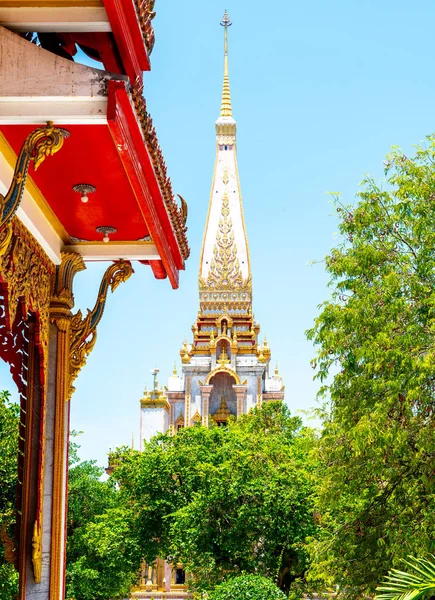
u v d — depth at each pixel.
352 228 22.38
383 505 21.03
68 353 15.55
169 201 13.10
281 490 37.41
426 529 19.47
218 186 85.06
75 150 11.59
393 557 19.25
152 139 11.15
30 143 10.27
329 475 22.12
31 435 14.55
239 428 55.50
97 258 15.82
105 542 46.09
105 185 12.94
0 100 9.93
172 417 79.38
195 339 80.25
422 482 20.02
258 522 37.59
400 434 19.39
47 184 12.97
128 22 9.70
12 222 12.73
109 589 48.97
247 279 81.75
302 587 38.72
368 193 22.47
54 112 9.95
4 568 17.69
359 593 21.38
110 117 9.70
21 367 14.61
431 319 19.81
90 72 9.88
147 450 49.75
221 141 86.12
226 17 96.38
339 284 22.12
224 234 83.38
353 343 21.34
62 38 10.69
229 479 38.34
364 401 20.77
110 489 53.62
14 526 14.81
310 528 36.69
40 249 14.51
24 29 10.05
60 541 14.84
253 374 78.38
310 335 22.16
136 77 10.23
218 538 38.19
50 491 14.82
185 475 45.50
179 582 68.56
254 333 79.81
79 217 14.45
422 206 21.47
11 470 18.61
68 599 48.06
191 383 78.69
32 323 14.77
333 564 21.39
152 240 14.71
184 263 15.93
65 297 15.46
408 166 22.33
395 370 20.22
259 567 37.81
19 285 13.37
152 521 45.81
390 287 20.89
